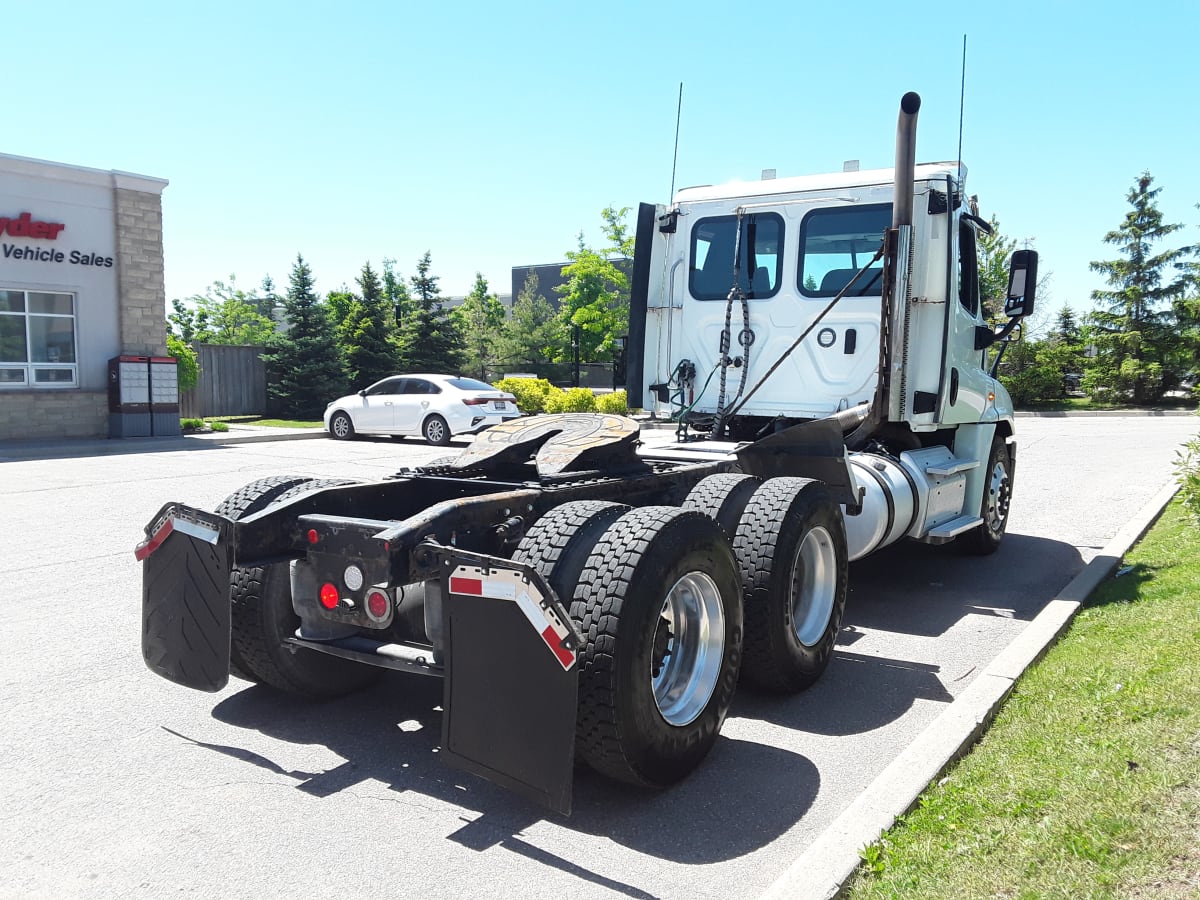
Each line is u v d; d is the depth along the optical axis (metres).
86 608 6.25
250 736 4.24
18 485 11.80
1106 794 3.24
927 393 6.70
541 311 51.41
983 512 8.00
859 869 2.97
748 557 4.52
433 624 3.65
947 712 4.18
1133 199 34.09
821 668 4.93
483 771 3.24
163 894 2.94
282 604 4.35
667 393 7.36
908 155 5.77
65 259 18.39
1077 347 35.44
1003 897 2.71
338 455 15.95
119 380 18.64
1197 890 2.63
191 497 10.89
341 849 3.23
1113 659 4.79
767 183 6.97
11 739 4.15
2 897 2.90
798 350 6.77
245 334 58.50
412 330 35.53
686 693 3.85
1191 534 8.14
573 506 3.84
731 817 3.50
